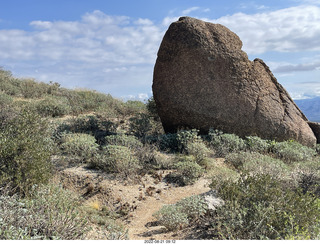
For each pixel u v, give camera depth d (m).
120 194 7.27
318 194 6.86
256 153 9.73
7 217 3.85
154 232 5.66
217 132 11.56
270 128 12.09
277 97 12.78
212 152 10.28
